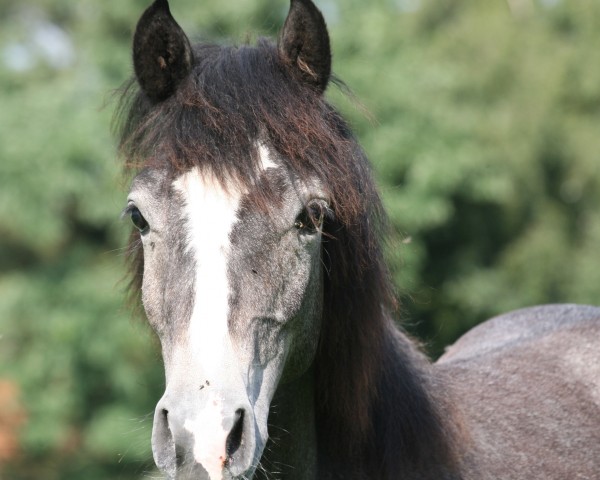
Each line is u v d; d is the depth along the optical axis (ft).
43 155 79.36
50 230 80.33
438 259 91.71
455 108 88.69
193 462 14.74
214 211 16.29
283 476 18.99
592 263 94.63
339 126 18.89
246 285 16.06
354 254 18.79
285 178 16.80
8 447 80.38
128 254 20.57
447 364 24.44
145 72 18.60
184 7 81.97
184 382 15.24
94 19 93.40
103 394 81.82
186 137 16.97
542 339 26.30
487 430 21.70
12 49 105.81
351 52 84.17
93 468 83.30
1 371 79.61
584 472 22.30
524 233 96.27
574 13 109.29
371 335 19.24
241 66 17.89
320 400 19.84
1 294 81.46
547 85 102.22
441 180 78.95
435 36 109.70
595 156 100.01
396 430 19.84
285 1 83.05
